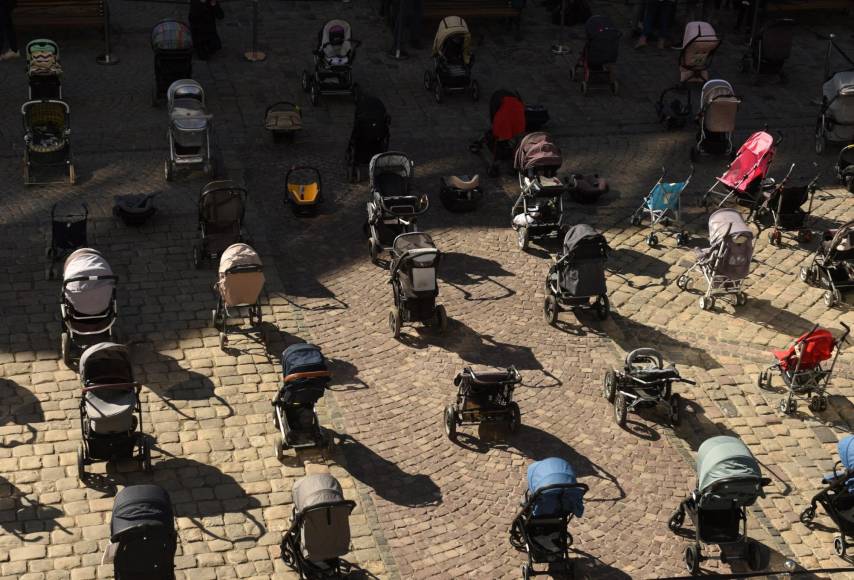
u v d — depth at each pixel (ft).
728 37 138.82
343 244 96.89
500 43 134.62
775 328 89.40
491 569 66.54
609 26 121.08
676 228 101.60
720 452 66.33
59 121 102.99
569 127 117.70
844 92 110.63
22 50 125.18
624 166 111.24
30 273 88.99
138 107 115.75
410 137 114.32
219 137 111.55
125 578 60.13
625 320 89.35
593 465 74.69
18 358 79.82
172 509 64.59
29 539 65.87
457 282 92.73
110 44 127.34
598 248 85.81
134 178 103.35
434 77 122.62
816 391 80.89
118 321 84.74
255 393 78.69
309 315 87.45
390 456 74.33
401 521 69.36
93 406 68.28
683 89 121.29
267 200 102.12
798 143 116.67
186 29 114.83
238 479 71.41
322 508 61.26
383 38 134.21
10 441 72.69
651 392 77.71
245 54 127.65
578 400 80.33
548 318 87.92
